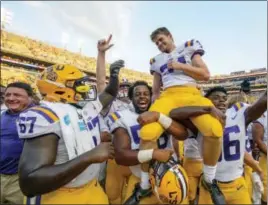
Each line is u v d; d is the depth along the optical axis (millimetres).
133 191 2119
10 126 2561
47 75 1513
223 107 2383
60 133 1347
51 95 1500
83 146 1392
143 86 2377
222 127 1947
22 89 2666
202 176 2211
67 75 1492
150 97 2420
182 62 2314
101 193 1535
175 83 2246
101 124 2152
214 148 1933
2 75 21078
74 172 1259
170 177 1749
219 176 2350
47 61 24312
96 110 1610
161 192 1776
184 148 2455
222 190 2355
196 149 2363
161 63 2482
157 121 1947
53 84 1485
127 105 2592
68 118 1383
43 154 1271
